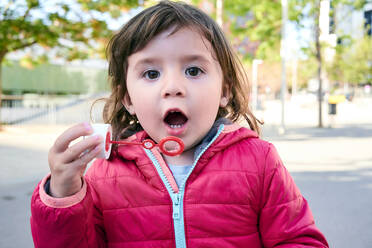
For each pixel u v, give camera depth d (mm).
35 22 11336
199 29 1145
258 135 1467
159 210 1233
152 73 1139
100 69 26672
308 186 4996
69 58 13055
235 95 1418
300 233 1232
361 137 10594
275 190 1266
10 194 4738
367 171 5922
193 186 1246
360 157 7195
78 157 998
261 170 1281
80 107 16547
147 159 1293
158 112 1107
